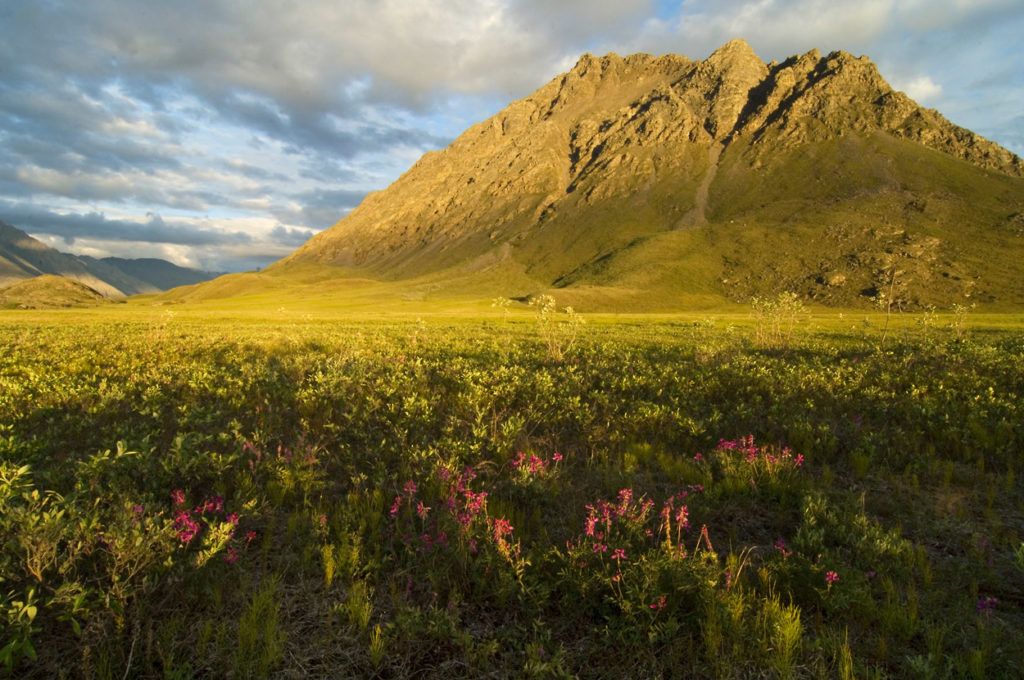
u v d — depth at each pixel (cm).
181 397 1055
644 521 489
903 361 1786
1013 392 1172
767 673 337
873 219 16812
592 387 1269
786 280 14425
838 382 1284
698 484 640
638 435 844
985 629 367
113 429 774
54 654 330
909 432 841
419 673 335
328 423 822
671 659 344
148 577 371
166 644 335
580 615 390
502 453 720
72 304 13862
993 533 520
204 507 462
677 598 393
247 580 403
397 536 470
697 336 3123
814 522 519
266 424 829
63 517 423
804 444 782
